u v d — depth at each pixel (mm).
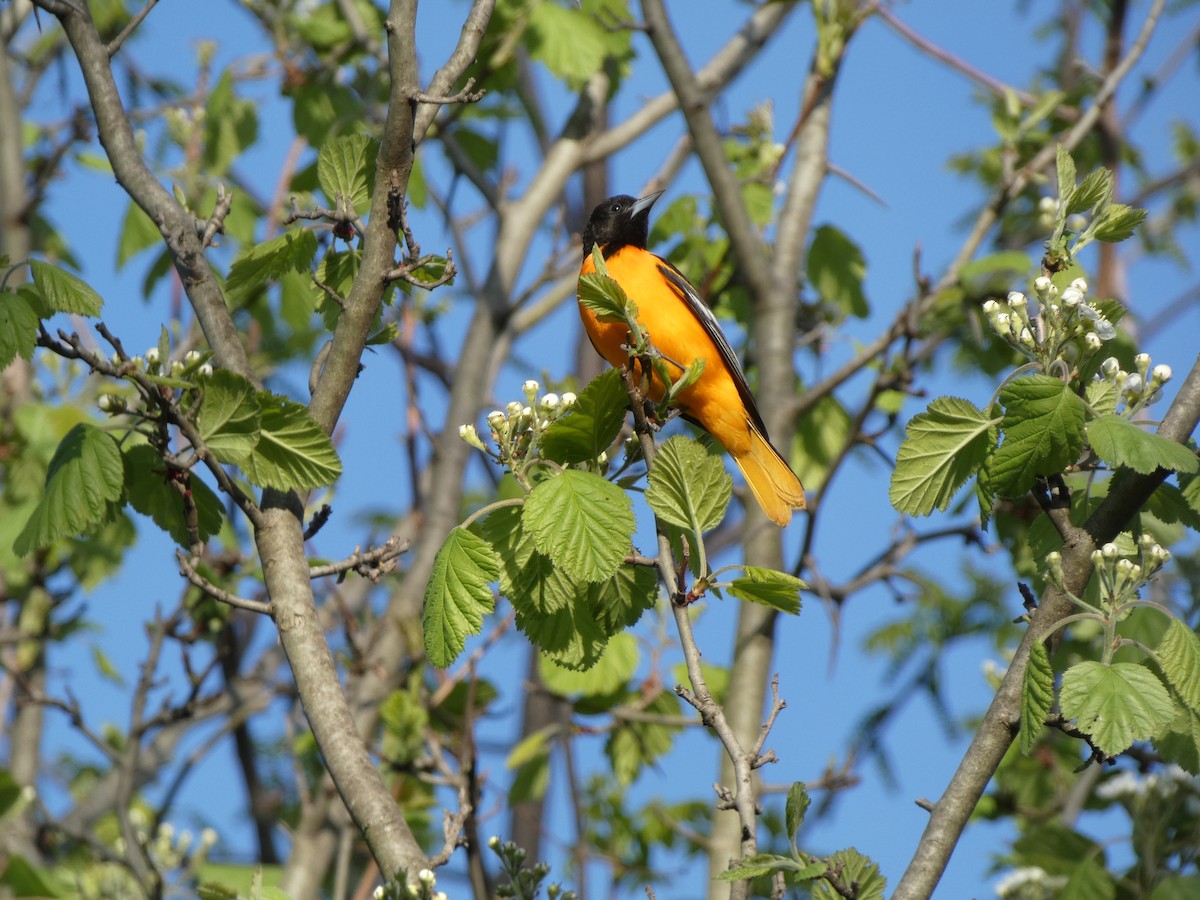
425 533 12875
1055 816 11273
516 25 13508
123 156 7125
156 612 11711
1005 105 14094
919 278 12289
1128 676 4969
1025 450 5590
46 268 6648
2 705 13859
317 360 6961
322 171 7367
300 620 6277
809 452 13617
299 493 6645
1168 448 5344
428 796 11680
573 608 6223
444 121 14281
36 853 12625
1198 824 9531
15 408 13617
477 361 13961
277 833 14172
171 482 6621
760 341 12883
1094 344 5840
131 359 6395
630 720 12172
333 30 13953
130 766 11164
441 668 5559
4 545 11906
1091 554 5543
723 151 12922
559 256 14266
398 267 6566
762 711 11281
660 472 5781
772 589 5645
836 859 5195
